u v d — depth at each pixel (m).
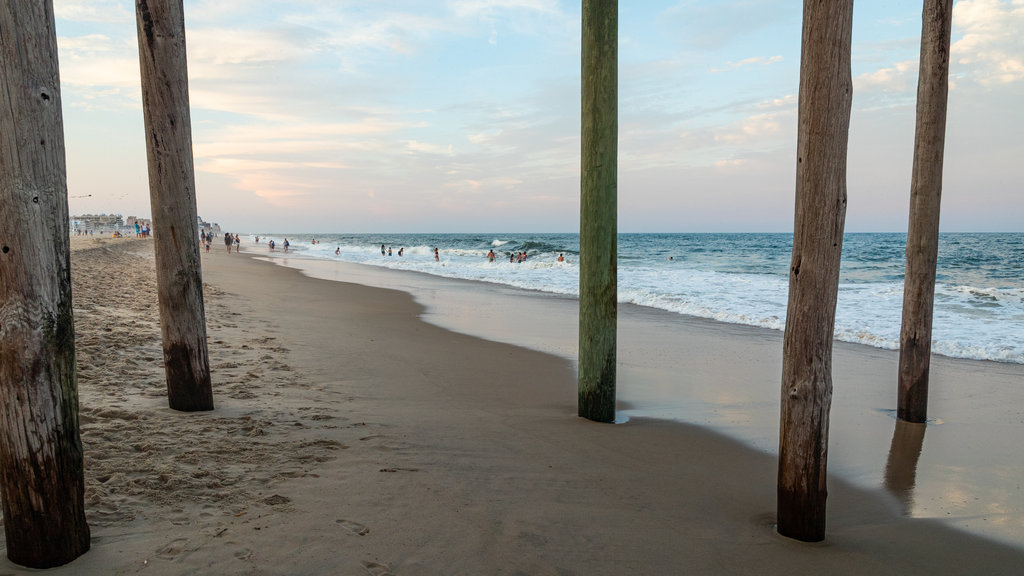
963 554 3.03
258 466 3.50
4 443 2.21
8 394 2.18
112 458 3.41
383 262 36.66
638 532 3.07
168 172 4.32
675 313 13.16
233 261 31.88
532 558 2.68
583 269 5.20
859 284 18.64
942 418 5.61
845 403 6.16
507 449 4.28
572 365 7.71
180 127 4.31
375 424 4.62
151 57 4.17
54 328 2.22
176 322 4.45
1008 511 3.61
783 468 3.10
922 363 5.39
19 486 2.22
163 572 2.30
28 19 2.08
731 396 6.31
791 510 3.08
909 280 5.43
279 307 12.78
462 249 54.38
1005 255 32.84
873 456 4.60
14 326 2.15
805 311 2.90
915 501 3.76
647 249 51.56
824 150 2.70
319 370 6.66
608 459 4.23
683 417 5.48
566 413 5.48
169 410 4.50
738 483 3.89
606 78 4.80
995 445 4.86
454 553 2.66
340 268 29.94
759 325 11.37
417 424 4.75
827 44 2.64
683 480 3.90
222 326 9.24
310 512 2.94
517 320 12.05
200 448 3.69
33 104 2.10
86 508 2.77
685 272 25.31
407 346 8.66
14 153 2.07
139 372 5.59
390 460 3.80
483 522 3.01
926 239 5.28
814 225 2.79
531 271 27.41
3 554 2.33
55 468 2.26
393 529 2.84
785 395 3.05
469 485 3.50
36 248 2.15
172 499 2.95
